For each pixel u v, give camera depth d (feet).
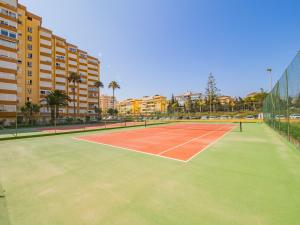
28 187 13.11
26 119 123.13
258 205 10.03
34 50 140.36
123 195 11.59
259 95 237.66
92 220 8.84
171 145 30.96
